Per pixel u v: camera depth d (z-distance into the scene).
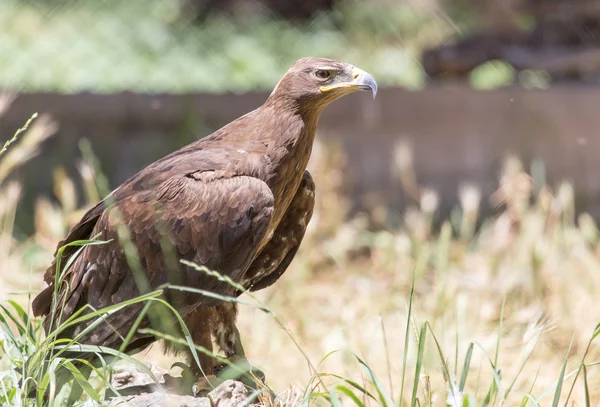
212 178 6.79
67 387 6.54
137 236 6.73
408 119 14.03
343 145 14.04
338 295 11.00
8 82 17.45
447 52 15.31
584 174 13.80
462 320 9.03
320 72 7.02
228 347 7.13
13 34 19.27
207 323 6.92
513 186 11.70
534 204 13.42
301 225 7.56
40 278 10.64
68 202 11.19
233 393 6.41
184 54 20.03
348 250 12.72
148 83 18.47
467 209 12.05
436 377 7.87
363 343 9.20
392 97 14.04
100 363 6.71
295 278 11.05
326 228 12.39
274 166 6.97
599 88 13.88
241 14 22.78
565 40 14.93
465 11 20.83
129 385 7.00
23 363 6.14
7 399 5.94
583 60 14.64
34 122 13.81
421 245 11.56
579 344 9.03
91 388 5.80
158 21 21.73
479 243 12.18
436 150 14.02
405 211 13.84
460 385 5.95
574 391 7.86
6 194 12.75
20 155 10.95
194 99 14.10
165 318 6.12
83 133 13.99
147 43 20.03
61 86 17.70
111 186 13.90
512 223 11.63
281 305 10.52
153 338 6.80
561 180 13.82
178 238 6.71
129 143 14.06
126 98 14.03
